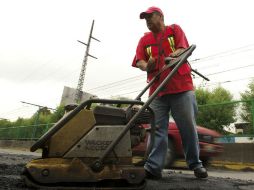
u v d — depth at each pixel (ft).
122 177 7.67
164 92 11.35
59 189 7.13
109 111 8.02
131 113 8.36
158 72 10.80
